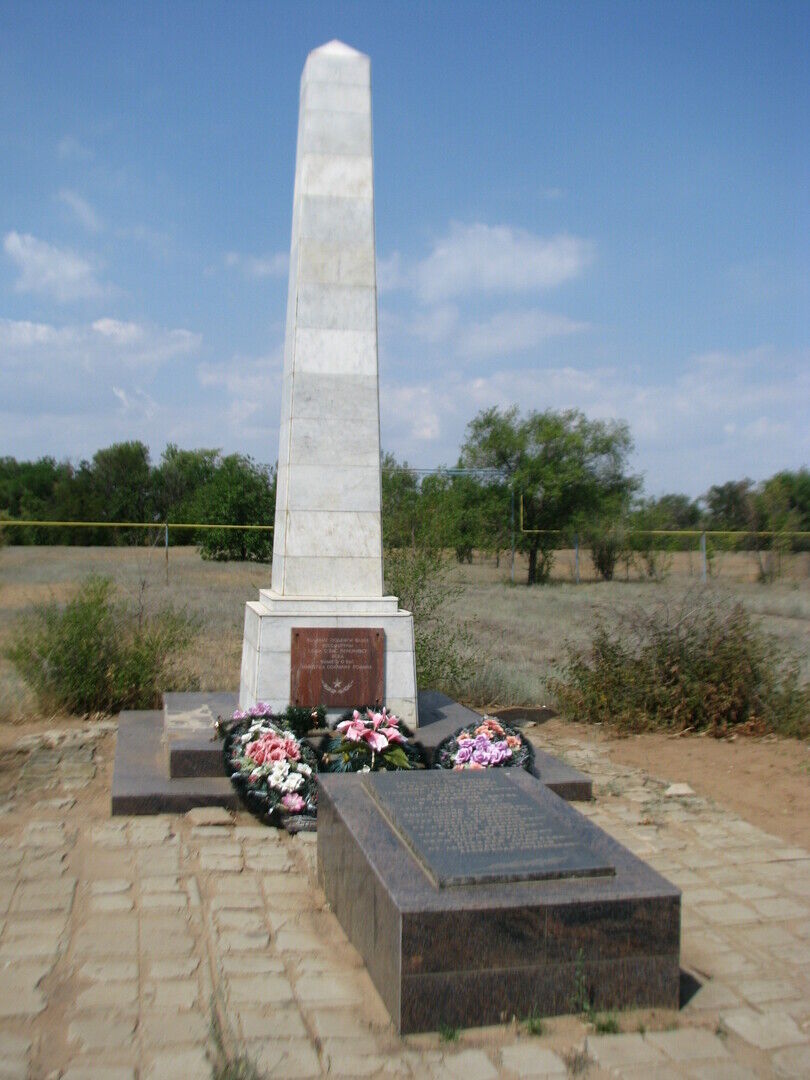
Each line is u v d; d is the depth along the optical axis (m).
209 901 5.31
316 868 5.75
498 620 20.28
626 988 4.12
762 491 37.53
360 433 8.51
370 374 8.54
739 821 7.07
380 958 4.22
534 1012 4.02
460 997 3.96
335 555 8.41
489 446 35.34
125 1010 4.08
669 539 33.69
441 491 17.70
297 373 8.44
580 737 10.08
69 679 10.58
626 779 8.27
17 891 5.38
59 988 4.27
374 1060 3.73
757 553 32.22
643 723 10.30
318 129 8.62
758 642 10.87
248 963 4.54
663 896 4.15
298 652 8.04
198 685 11.34
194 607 19.31
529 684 12.03
